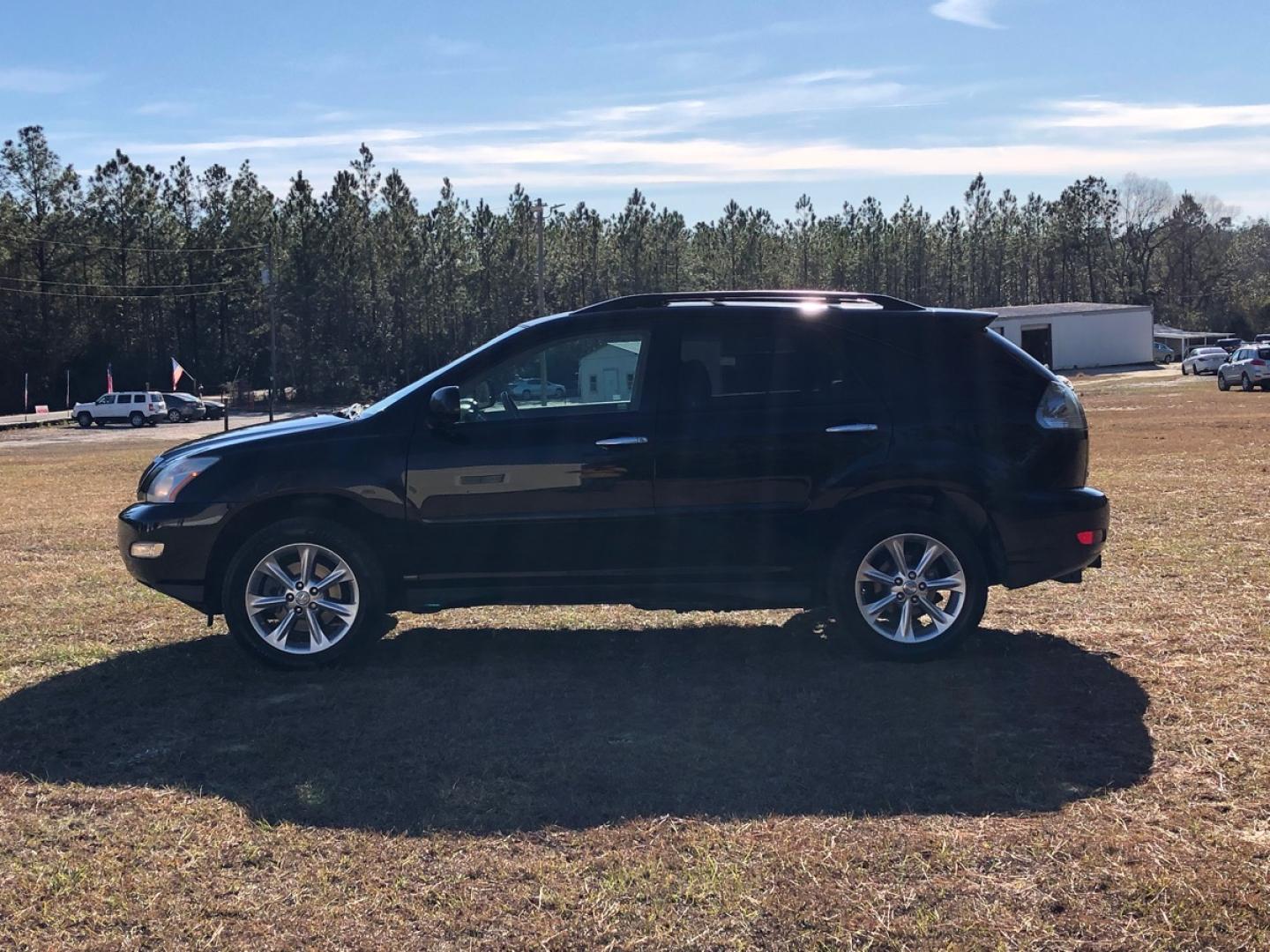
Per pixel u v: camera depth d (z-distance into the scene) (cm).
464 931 317
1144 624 631
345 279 8050
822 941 306
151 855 368
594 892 337
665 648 625
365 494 575
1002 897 327
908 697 518
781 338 586
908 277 10988
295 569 587
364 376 8219
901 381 582
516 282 8662
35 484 1914
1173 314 11262
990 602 704
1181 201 11338
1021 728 470
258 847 372
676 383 582
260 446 588
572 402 586
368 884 346
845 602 575
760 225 10562
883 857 354
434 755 456
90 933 319
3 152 7656
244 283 8256
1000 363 588
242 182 8444
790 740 464
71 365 7894
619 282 9500
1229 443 1866
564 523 576
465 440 579
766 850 361
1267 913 314
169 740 481
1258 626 612
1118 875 337
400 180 8306
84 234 7875
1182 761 427
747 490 577
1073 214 10956
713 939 310
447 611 730
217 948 309
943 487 575
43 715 518
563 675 571
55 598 788
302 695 545
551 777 429
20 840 381
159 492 592
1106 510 589
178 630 686
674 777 427
